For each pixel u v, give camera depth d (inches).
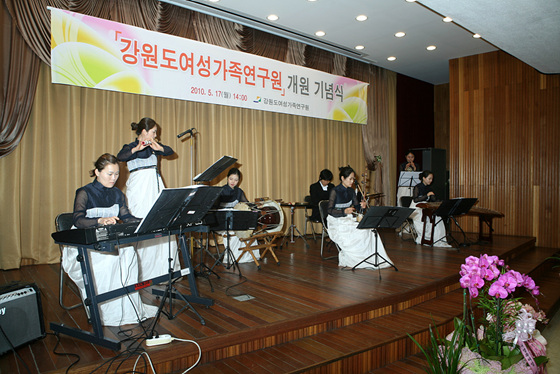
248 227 160.6
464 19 165.2
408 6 208.4
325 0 200.1
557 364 129.4
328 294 132.3
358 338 110.5
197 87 209.0
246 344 101.9
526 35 183.3
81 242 88.4
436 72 338.6
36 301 96.5
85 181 183.3
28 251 170.7
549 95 263.3
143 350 88.4
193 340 94.3
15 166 164.6
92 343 94.3
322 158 287.4
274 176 258.5
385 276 157.5
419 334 116.4
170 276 108.8
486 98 287.4
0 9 157.1
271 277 156.3
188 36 209.0
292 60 258.2
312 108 267.1
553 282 204.1
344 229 174.1
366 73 310.8
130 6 189.2
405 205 247.3
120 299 106.2
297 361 96.7
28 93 165.6
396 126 340.8
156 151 139.3
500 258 204.7
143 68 190.4
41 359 86.3
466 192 296.7
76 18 171.5
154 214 95.3
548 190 264.2
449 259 190.7
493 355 86.9
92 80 176.2
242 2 201.3
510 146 278.1
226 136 230.5
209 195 108.8
